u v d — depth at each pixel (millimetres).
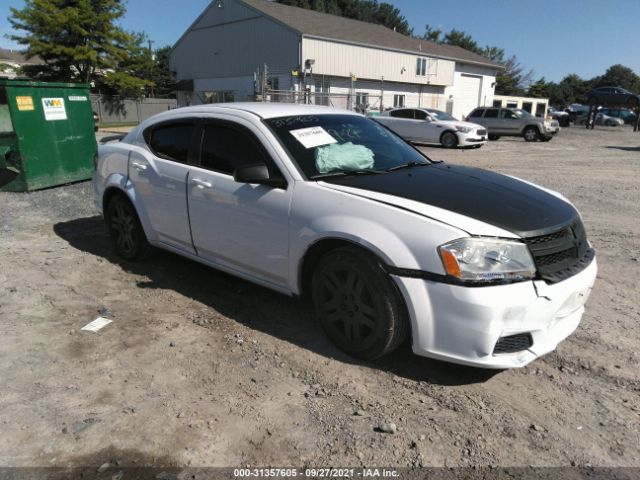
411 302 2930
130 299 4344
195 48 36094
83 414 2822
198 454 2525
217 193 3943
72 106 9336
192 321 3930
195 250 4359
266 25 30641
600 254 5559
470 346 2826
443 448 2566
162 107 41719
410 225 2949
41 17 32969
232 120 4031
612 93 37250
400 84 35969
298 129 3898
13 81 8211
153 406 2895
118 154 5016
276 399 2959
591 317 3982
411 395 2998
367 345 3215
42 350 3498
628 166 13828
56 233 6320
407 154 4246
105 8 35000
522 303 2773
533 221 3008
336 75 31188
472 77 42906
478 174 3914
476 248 2787
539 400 2953
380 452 2539
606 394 3010
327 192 3334
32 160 8672
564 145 21969
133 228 5043
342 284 3279
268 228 3615
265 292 4477
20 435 2658
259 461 2482
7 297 4375
